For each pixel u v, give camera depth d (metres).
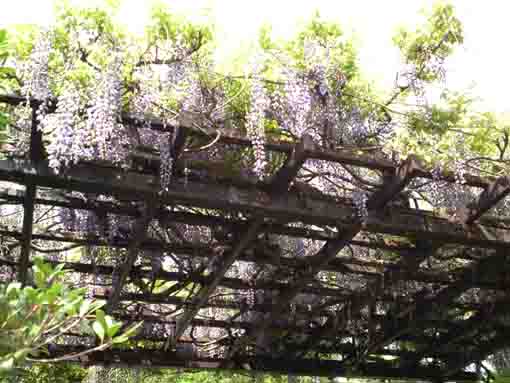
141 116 3.82
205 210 5.16
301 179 4.45
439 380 8.63
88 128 3.58
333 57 4.21
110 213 5.04
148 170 4.10
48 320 2.38
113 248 5.67
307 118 4.12
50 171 3.83
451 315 7.11
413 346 8.61
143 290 5.86
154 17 3.90
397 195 4.44
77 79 3.63
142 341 7.63
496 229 4.75
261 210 4.24
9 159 3.79
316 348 7.98
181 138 3.84
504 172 4.39
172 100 3.89
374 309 7.02
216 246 5.13
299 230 4.85
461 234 4.63
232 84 4.23
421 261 5.31
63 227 5.06
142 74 3.88
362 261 5.49
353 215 4.41
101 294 6.02
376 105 4.36
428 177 4.16
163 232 5.37
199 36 4.00
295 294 5.80
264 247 5.30
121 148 3.90
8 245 5.14
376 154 4.28
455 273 5.86
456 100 4.28
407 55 4.34
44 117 3.59
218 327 7.23
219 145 4.25
